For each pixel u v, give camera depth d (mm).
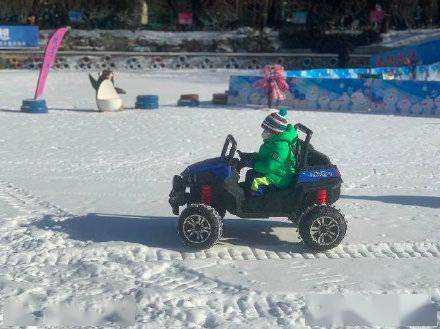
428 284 5816
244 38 41844
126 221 7820
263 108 20812
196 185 6824
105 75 19750
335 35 40688
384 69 27875
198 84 30094
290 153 6848
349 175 11031
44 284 5645
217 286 5691
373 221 7984
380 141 14789
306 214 6637
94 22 43750
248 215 6895
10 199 8766
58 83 29469
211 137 14750
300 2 45469
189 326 4848
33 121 17094
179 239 7117
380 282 5855
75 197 9031
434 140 15086
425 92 20203
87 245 6738
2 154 12430
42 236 7016
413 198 9375
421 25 43344
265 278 5906
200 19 44531
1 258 6309
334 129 16516
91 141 14023
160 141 14109
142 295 5328
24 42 39562
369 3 43656
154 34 42781
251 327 4840
